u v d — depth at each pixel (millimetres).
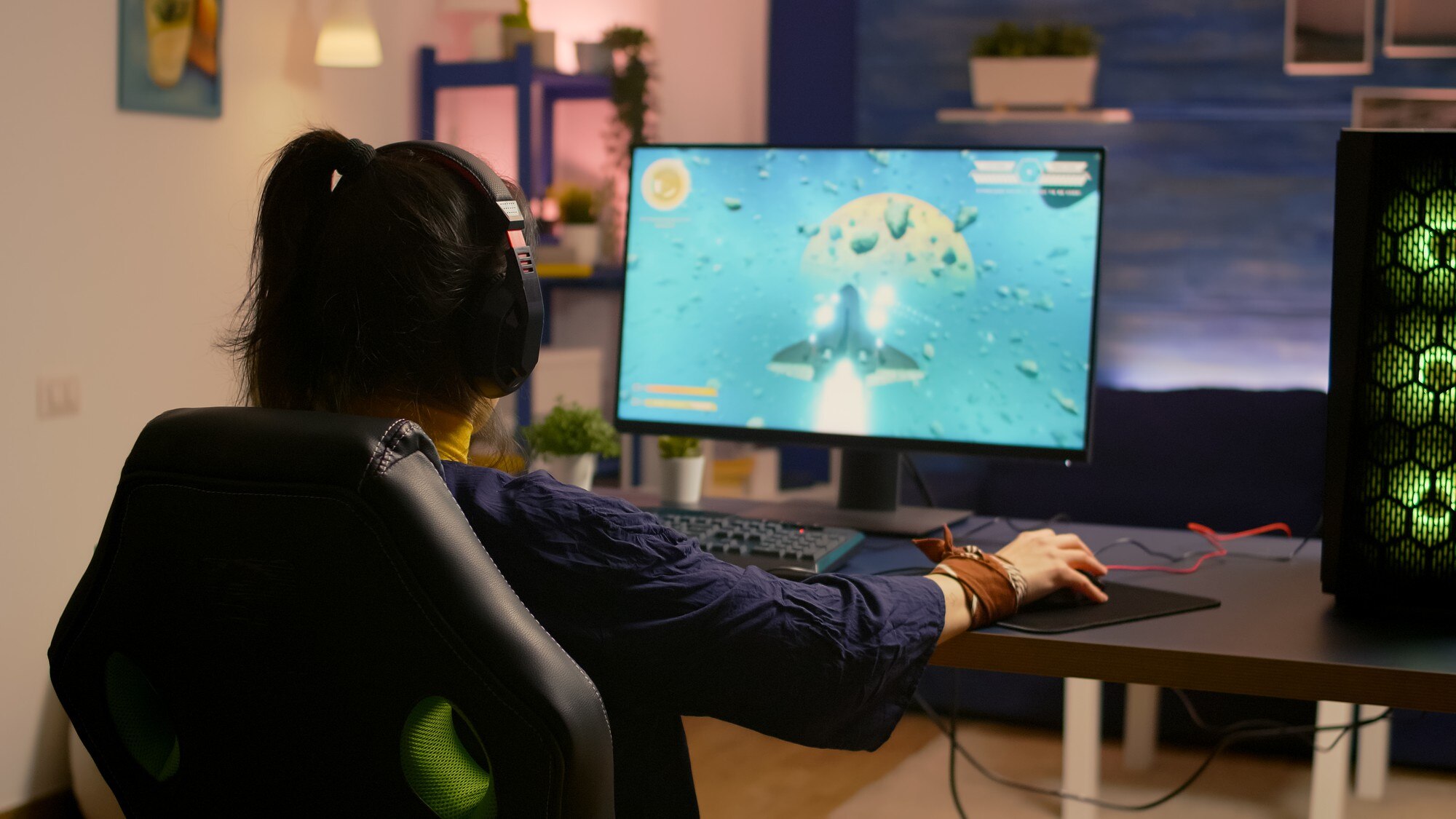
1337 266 1286
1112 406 3258
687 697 906
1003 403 1699
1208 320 4344
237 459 728
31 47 2738
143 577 752
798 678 933
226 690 750
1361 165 1249
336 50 3486
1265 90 4230
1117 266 4418
